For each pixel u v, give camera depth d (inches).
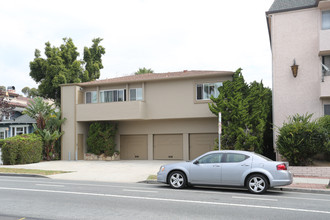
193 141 969.5
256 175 433.4
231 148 748.0
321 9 733.3
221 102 791.7
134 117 944.9
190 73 967.6
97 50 1488.7
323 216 297.4
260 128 719.1
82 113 1007.6
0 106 1023.0
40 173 663.1
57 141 1031.0
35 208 325.7
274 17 769.6
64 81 1277.1
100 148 997.8
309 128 620.4
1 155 872.3
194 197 395.9
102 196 397.1
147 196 399.5
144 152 1023.0
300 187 485.7
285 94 748.6
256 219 285.3
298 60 744.3
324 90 701.9
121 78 1087.0
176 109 945.5
